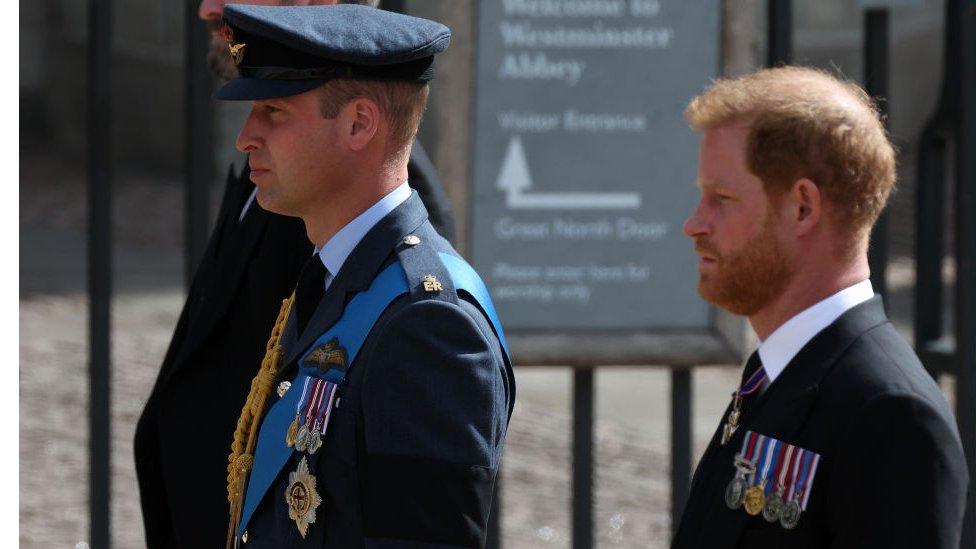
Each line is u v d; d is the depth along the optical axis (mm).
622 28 12195
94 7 11648
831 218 6480
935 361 13055
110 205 11844
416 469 6738
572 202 12273
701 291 6836
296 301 7719
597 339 12305
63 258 38719
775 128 6434
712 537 6551
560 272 12305
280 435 7301
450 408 6832
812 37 48688
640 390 27234
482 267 12227
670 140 12312
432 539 6707
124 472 20391
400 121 7469
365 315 7172
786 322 6621
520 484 20672
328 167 7352
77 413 23469
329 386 7094
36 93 56781
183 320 9672
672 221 12375
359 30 7324
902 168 44188
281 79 7262
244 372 9164
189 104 11734
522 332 12297
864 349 6371
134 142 54062
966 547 12141
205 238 11789
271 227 9117
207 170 11805
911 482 5969
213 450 9195
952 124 12773
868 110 6547
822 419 6305
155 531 9875
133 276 37000
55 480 19922
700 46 12281
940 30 49469
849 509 6098
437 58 12016
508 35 12094
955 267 12719
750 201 6531
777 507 6328
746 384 6797
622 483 21016
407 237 7387
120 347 28516
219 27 9516
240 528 7496
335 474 7008
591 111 12234
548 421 24438
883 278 12523
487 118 12125
